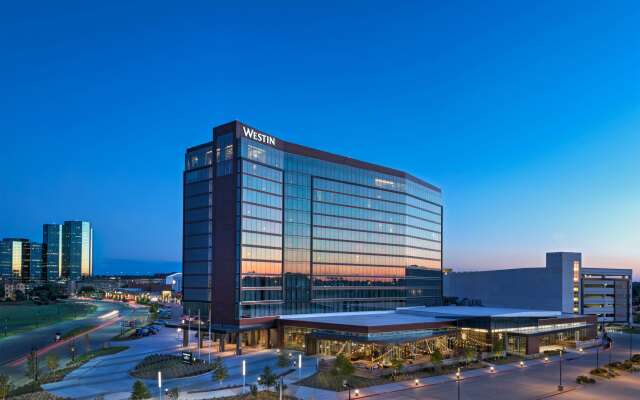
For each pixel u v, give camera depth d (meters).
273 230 93.88
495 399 52.09
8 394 52.94
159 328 130.12
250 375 62.91
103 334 121.94
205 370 65.06
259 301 88.75
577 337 100.56
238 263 85.88
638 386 59.69
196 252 94.19
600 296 141.88
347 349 74.81
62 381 59.78
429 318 92.00
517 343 85.25
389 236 122.19
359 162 116.06
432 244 142.62
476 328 84.94
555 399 52.75
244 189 88.12
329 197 107.44
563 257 134.88
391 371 64.56
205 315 90.75
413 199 132.75
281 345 87.44
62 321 167.88
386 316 97.06
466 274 163.12
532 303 140.88
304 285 99.38
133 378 61.22
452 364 71.19
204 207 93.75
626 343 102.19
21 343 105.50
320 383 57.81
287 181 98.62
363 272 113.62
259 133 93.44
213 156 92.94
